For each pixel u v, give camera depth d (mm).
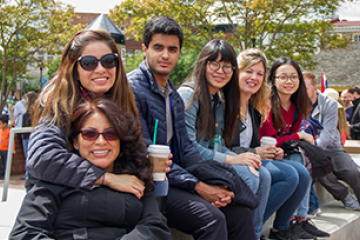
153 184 1959
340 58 27875
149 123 2447
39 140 1724
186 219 2240
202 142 2932
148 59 2576
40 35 14227
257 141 3355
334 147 4613
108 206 1689
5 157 7133
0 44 14719
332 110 4328
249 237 2418
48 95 1928
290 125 3744
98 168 1730
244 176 2689
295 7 12648
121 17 12977
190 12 12898
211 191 2359
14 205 3285
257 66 3178
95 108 1788
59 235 1611
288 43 13422
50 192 1626
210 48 2879
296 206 3160
